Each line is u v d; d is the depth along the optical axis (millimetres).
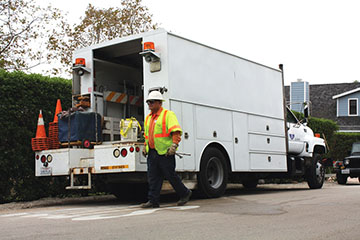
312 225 5172
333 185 16500
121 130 8086
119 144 7902
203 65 9164
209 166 9148
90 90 9344
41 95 9953
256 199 8688
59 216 6379
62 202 9578
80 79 9539
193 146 8695
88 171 8203
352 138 27250
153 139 7125
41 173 8836
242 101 10250
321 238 4418
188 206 7293
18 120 9516
